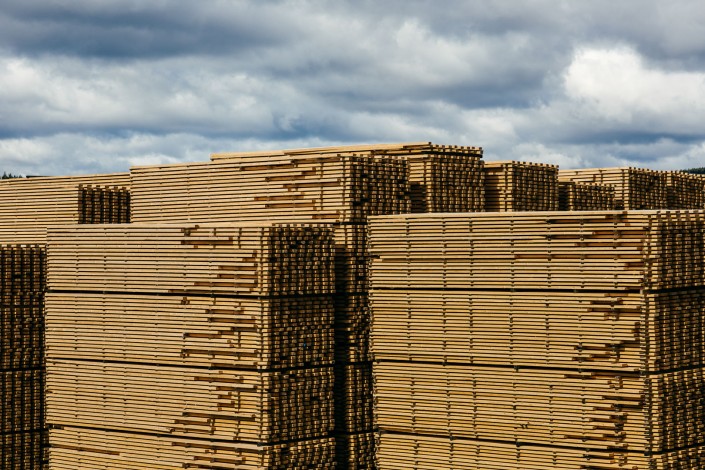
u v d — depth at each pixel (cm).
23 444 3331
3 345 3291
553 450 2458
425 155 3148
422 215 2630
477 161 3300
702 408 2566
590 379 2417
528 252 2488
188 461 2748
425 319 2625
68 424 2972
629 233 2378
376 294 2698
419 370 2636
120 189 3756
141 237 2842
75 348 2962
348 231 2828
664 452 2411
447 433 2595
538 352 2475
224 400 2683
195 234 2741
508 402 2511
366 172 2880
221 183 3086
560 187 3844
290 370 2691
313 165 2894
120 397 2869
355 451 2836
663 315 2411
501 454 2520
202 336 2725
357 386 2852
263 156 3034
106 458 2900
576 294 2430
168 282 2789
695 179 4572
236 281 2666
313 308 2744
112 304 2892
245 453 2653
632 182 4097
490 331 2533
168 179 3203
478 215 2555
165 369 2786
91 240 2942
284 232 2666
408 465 2653
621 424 2391
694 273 2528
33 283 3362
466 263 2566
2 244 3303
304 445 2711
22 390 3331
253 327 2636
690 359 2523
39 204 3766
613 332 2388
